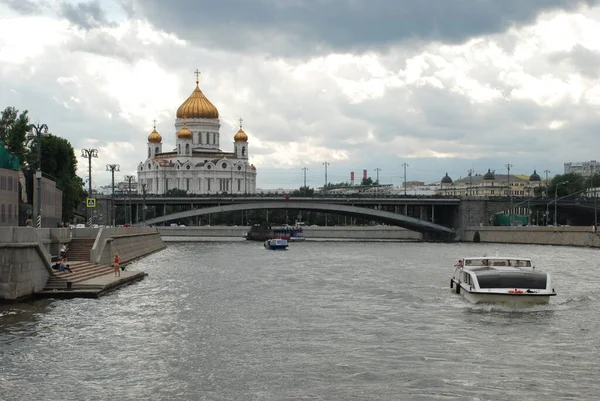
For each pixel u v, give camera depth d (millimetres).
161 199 190625
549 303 55625
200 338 44781
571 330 47469
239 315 53344
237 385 34688
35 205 74750
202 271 89750
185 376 36156
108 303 57719
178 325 48938
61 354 40188
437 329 47812
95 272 71875
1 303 55500
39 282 60125
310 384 34906
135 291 66125
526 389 34281
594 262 106250
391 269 94062
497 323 49906
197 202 193375
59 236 75312
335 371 37125
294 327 48531
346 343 43531
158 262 105688
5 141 128250
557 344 43375
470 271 58531
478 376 36375
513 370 37500
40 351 40719
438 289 69438
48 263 61219
